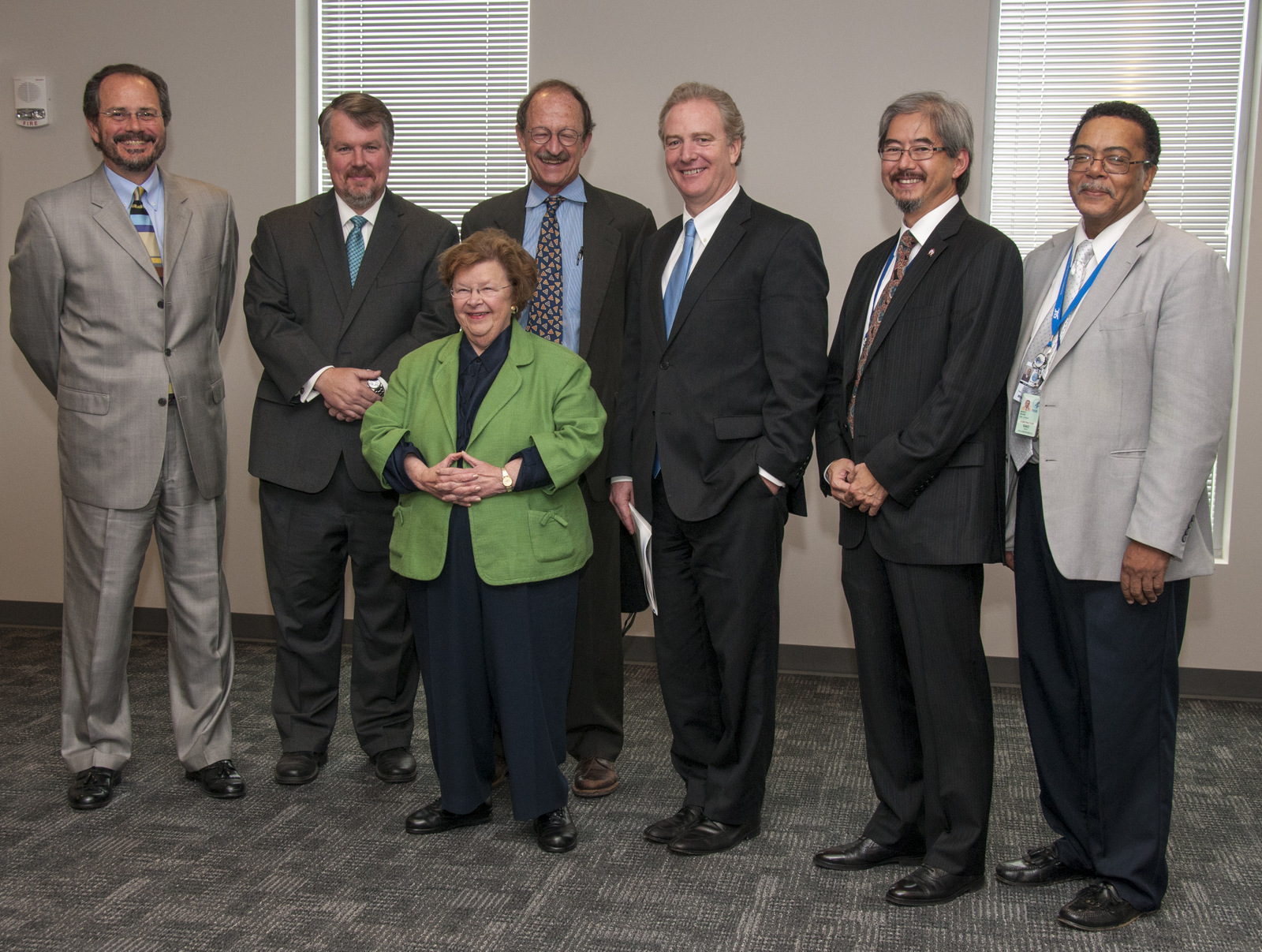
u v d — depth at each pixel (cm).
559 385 260
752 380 252
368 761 323
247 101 443
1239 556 397
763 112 414
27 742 334
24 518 471
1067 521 223
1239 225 398
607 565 301
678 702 270
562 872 249
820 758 330
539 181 297
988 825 237
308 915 229
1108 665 223
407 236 303
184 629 293
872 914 230
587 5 423
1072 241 238
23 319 281
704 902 235
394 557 263
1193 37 397
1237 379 394
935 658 231
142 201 283
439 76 445
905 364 231
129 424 278
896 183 232
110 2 447
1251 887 245
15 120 454
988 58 403
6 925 224
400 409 266
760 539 249
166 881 243
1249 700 399
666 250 269
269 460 297
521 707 253
